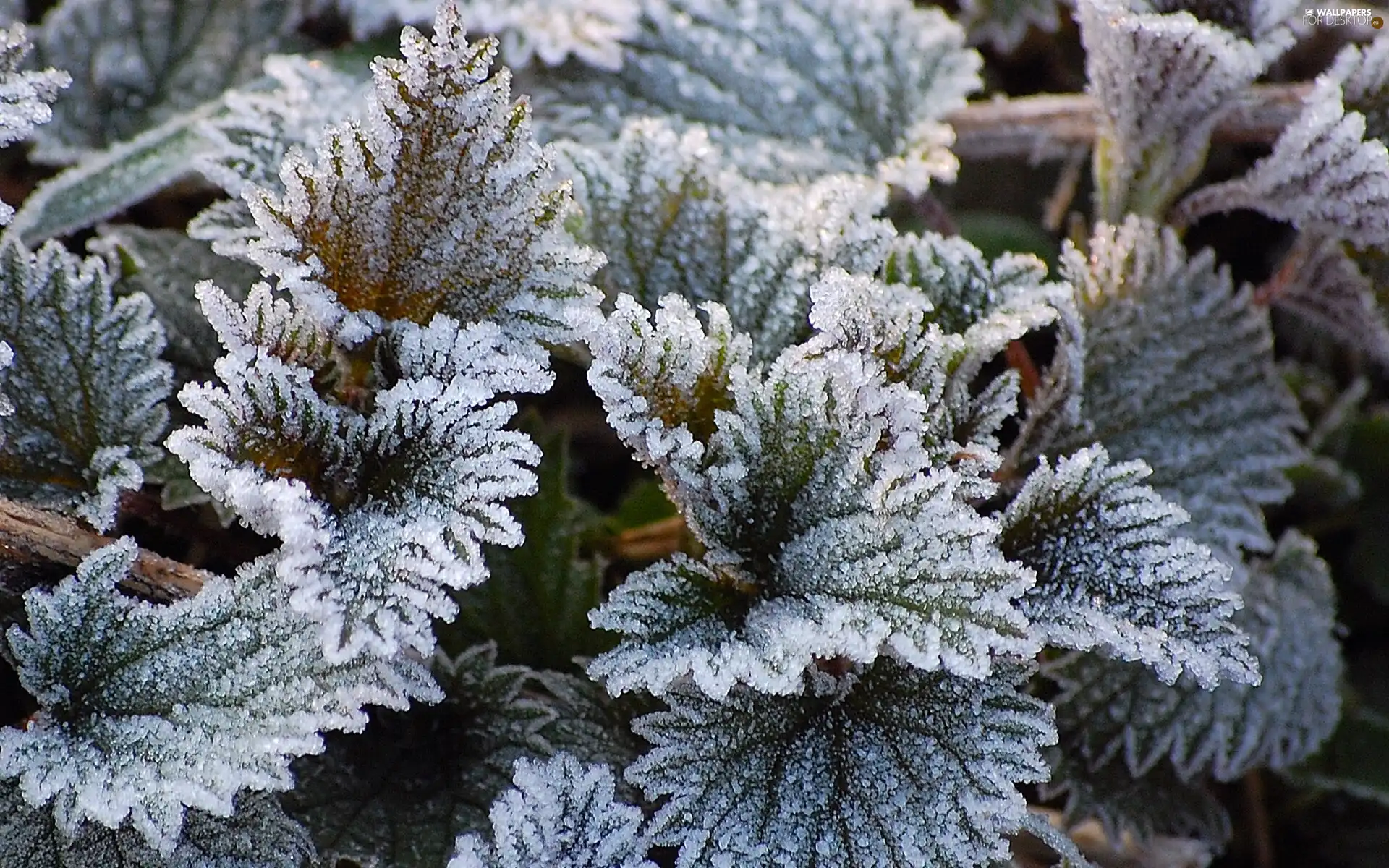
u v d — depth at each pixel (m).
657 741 0.45
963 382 0.46
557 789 0.45
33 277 0.46
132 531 0.48
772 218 0.47
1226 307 0.49
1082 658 0.49
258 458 0.44
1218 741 0.49
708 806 0.45
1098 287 0.48
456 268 0.45
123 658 0.44
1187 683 0.49
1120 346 0.48
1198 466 0.48
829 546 0.44
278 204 0.44
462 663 0.47
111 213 0.49
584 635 0.49
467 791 0.46
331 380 0.45
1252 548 0.48
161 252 0.48
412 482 0.44
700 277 0.47
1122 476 0.45
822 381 0.44
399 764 0.47
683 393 0.45
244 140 0.47
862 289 0.45
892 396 0.45
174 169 0.49
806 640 0.44
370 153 0.44
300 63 0.49
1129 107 0.49
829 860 0.45
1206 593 0.45
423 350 0.45
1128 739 0.49
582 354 0.47
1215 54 0.48
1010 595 0.43
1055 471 0.45
